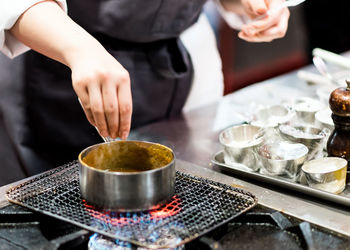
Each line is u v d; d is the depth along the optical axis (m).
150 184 0.83
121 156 0.96
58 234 0.83
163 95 1.62
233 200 0.90
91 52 0.91
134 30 1.42
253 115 1.31
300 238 0.82
